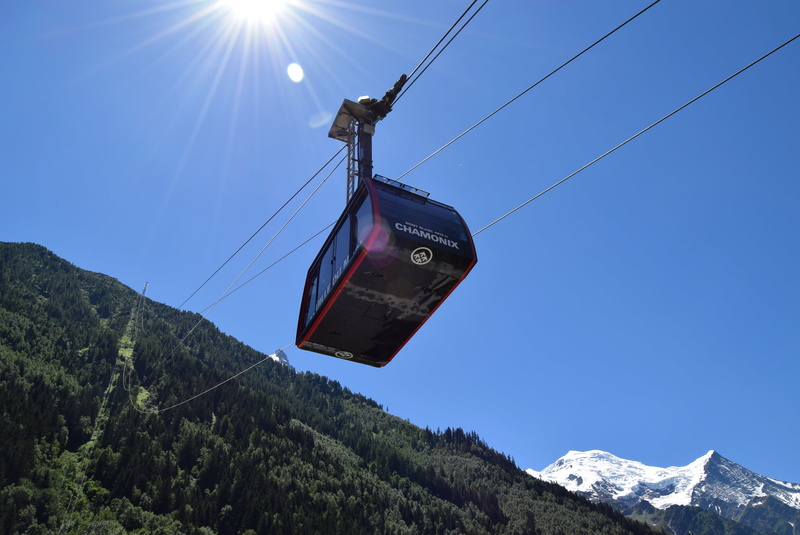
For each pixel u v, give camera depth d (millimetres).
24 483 133500
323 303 21844
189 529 141750
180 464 172125
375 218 19516
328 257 22984
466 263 20250
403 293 20984
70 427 166500
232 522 154250
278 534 155500
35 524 122875
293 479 184875
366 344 23797
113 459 156625
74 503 137500
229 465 177000
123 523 135375
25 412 156625
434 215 20641
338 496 187625
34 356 195625
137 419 180375
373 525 185750
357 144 23875
